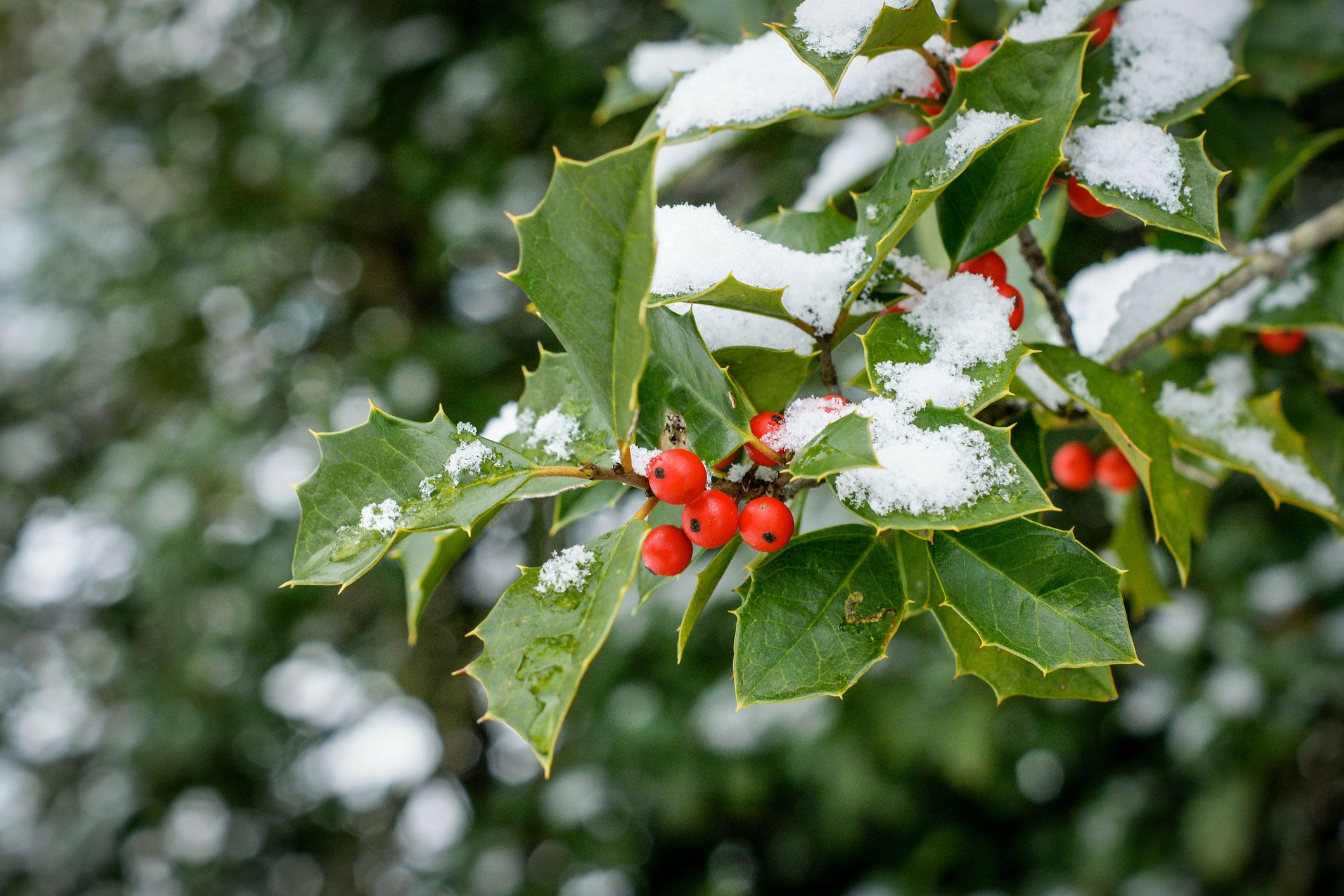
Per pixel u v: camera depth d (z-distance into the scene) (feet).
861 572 3.70
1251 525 10.78
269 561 11.46
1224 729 10.69
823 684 3.47
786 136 10.03
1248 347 6.21
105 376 13.21
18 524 14.25
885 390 3.50
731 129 4.28
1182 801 11.88
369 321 12.90
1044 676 4.11
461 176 11.14
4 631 14.34
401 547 5.26
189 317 12.27
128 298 12.26
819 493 9.62
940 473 3.22
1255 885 11.30
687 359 3.69
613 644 11.61
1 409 13.99
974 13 7.16
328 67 11.12
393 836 14.61
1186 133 6.37
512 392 11.23
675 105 4.41
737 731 11.73
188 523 10.95
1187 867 11.37
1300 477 5.21
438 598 14.07
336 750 14.11
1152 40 4.44
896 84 4.36
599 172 2.87
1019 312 4.02
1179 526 4.08
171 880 14.23
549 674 3.22
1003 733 11.95
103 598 14.08
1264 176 5.98
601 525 12.46
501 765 14.71
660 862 13.94
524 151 11.53
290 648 12.80
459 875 12.77
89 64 13.16
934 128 4.02
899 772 11.52
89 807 13.91
